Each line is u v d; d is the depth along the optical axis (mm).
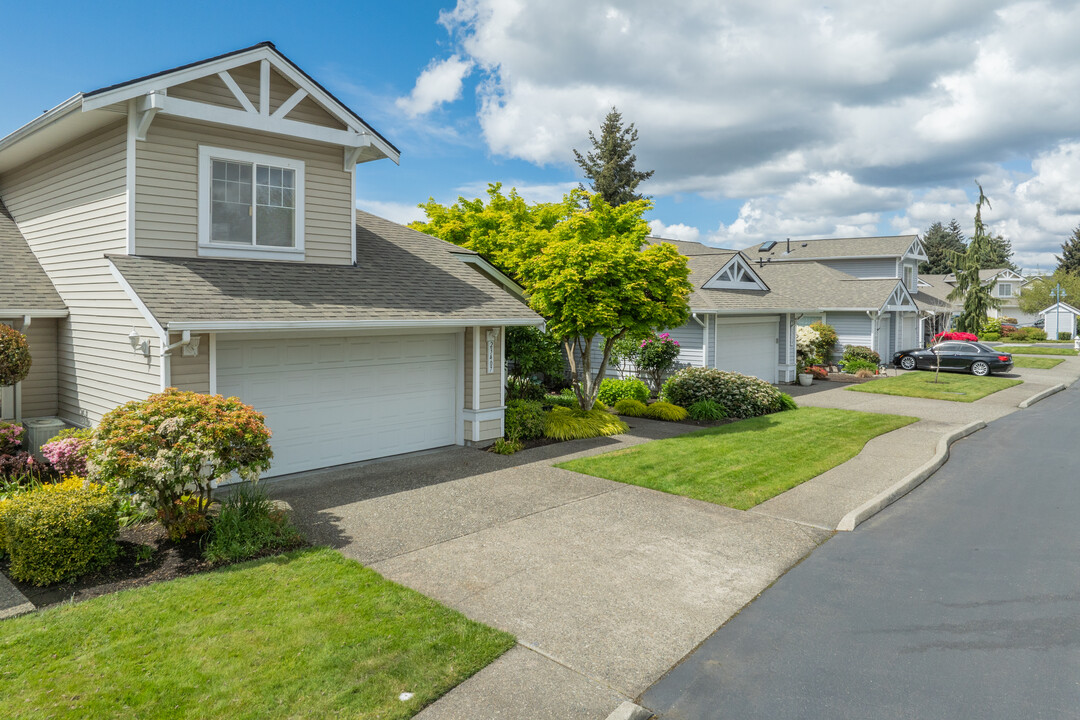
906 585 6473
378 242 13625
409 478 10117
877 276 36812
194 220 9844
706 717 4359
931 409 18391
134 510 7531
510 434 12867
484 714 4258
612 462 11359
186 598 5770
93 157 10125
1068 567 6957
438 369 12258
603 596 6082
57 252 11273
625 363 20844
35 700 4262
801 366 26625
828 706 4488
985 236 42844
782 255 39906
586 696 4500
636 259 14000
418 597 5891
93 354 10258
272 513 7625
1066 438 14344
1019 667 4977
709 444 13039
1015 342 53312
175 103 9164
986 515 8828
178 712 4180
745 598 6121
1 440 9125
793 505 9070
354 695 4391
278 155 10711
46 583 5996
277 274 10320
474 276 13648
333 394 10648
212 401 7250
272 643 5031
